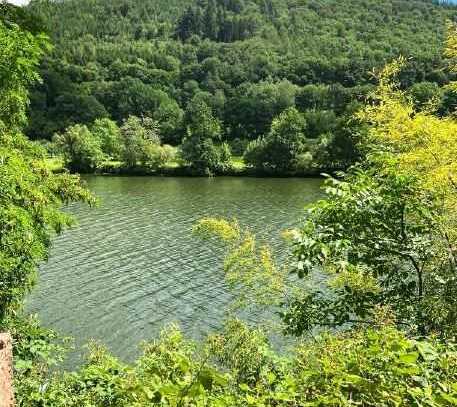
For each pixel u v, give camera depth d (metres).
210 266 30.67
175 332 7.98
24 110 10.73
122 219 44.31
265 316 18.50
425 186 7.04
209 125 85.62
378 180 7.09
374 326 6.46
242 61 170.38
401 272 7.29
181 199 55.88
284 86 123.56
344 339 5.57
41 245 9.98
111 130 98.19
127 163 84.81
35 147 13.20
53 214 11.84
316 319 7.17
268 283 8.54
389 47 144.38
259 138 88.81
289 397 3.62
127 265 30.97
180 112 125.50
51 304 24.72
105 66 164.12
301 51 171.12
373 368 3.59
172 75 160.75
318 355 5.43
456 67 9.30
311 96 121.69
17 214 8.57
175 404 3.26
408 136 8.12
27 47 7.89
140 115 129.12
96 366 7.79
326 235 6.49
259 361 6.79
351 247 6.97
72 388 7.55
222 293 26.14
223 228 9.20
